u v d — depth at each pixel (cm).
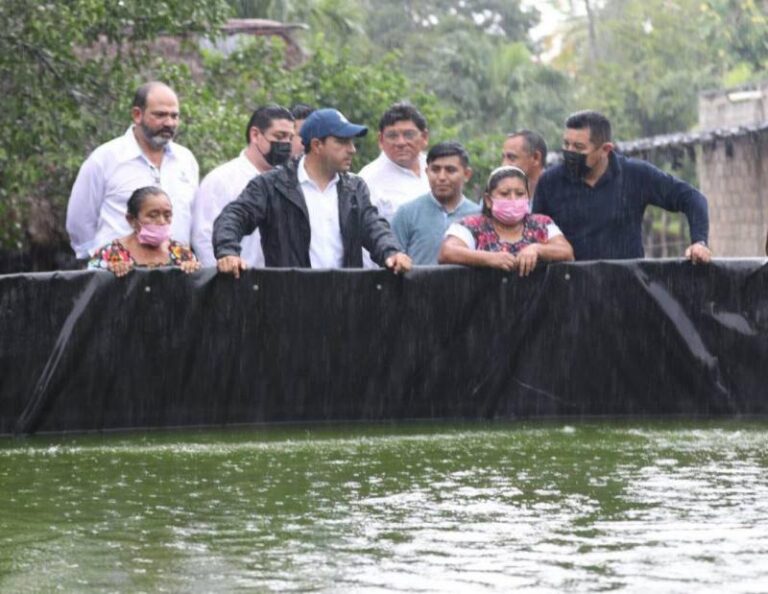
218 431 1498
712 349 1619
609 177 1692
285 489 1118
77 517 1014
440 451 1322
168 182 1764
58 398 1501
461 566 846
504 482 1141
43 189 3045
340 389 1563
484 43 9056
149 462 1270
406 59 9838
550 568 837
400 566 848
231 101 3325
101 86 2806
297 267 1596
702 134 5481
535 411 1603
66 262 3241
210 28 2881
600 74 9456
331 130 1617
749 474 1172
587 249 1700
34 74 2681
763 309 1622
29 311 1493
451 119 8650
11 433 1490
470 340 1585
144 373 1520
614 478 1155
